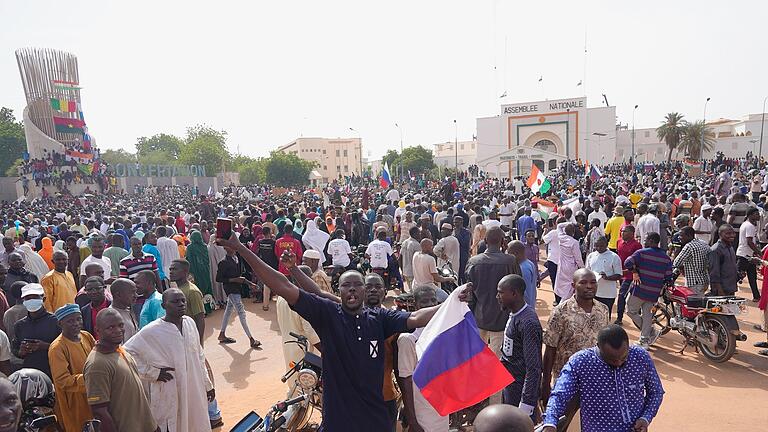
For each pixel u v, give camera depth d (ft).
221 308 38.83
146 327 15.17
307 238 40.29
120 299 17.80
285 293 10.39
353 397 10.32
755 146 271.69
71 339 14.69
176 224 59.93
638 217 42.98
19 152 230.68
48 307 23.03
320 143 375.04
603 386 11.02
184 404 15.28
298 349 18.60
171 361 15.12
